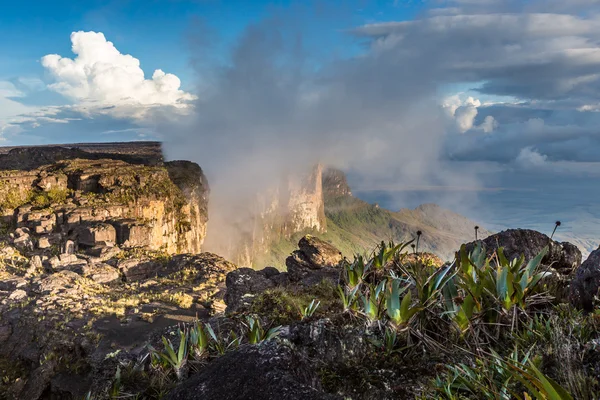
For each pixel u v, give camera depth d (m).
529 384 2.68
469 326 4.46
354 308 5.18
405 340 4.67
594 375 3.35
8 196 84.44
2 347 32.94
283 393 3.28
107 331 31.94
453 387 3.59
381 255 6.41
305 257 12.58
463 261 5.11
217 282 45.38
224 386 3.47
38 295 41.50
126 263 52.00
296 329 5.09
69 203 85.44
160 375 5.39
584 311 4.90
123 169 107.19
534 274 5.29
